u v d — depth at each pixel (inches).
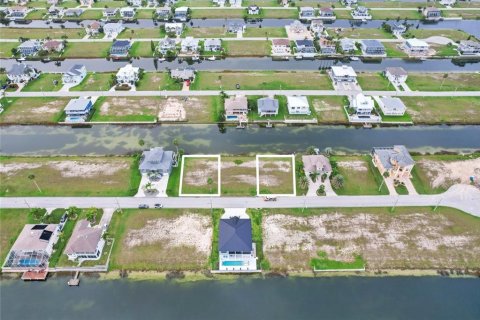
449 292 3496.6
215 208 4237.2
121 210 4173.2
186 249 3818.9
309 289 3521.2
